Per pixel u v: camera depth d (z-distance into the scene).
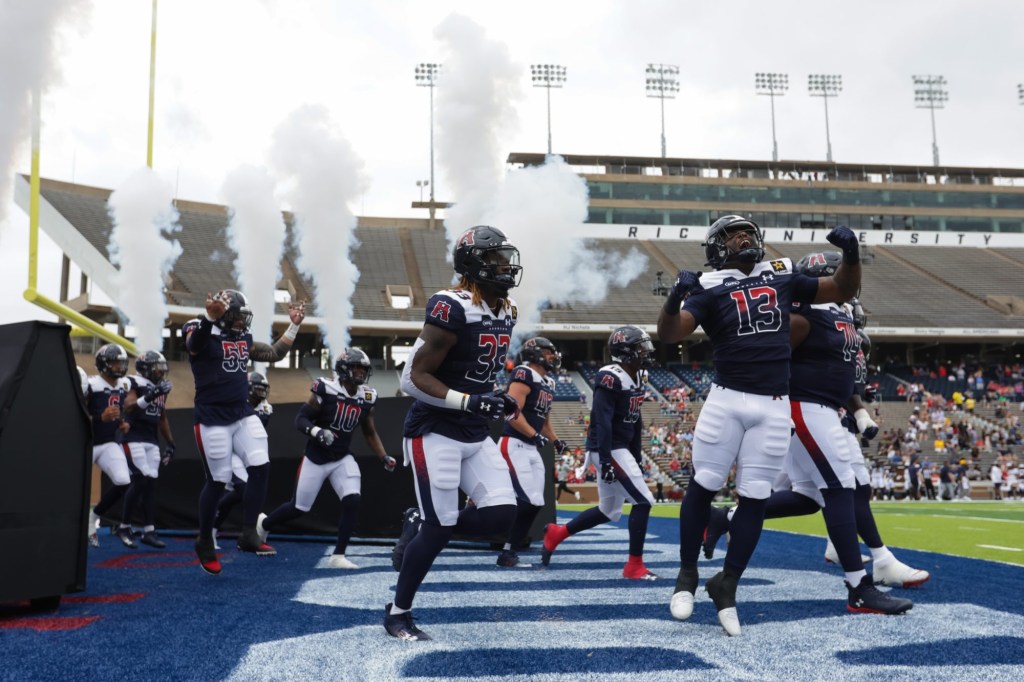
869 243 38.44
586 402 28.28
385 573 4.86
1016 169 40.25
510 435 5.67
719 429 3.27
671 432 24.86
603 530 8.87
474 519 3.09
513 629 3.10
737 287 3.32
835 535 3.61
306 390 28.22
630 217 36.94
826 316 3.78
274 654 2.64
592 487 18.36
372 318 29.44
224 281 28.66
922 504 17.70
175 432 8.09
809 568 5.21
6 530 3.29
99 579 4.50
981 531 8.99
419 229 36.16
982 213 39.00
